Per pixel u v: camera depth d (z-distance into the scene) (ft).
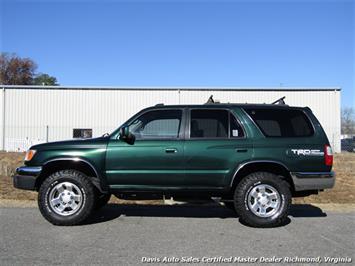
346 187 42.32
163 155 22.90
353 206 30.50
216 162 22.85
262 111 23.65
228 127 23.38
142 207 29.04
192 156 22.84
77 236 20.49
